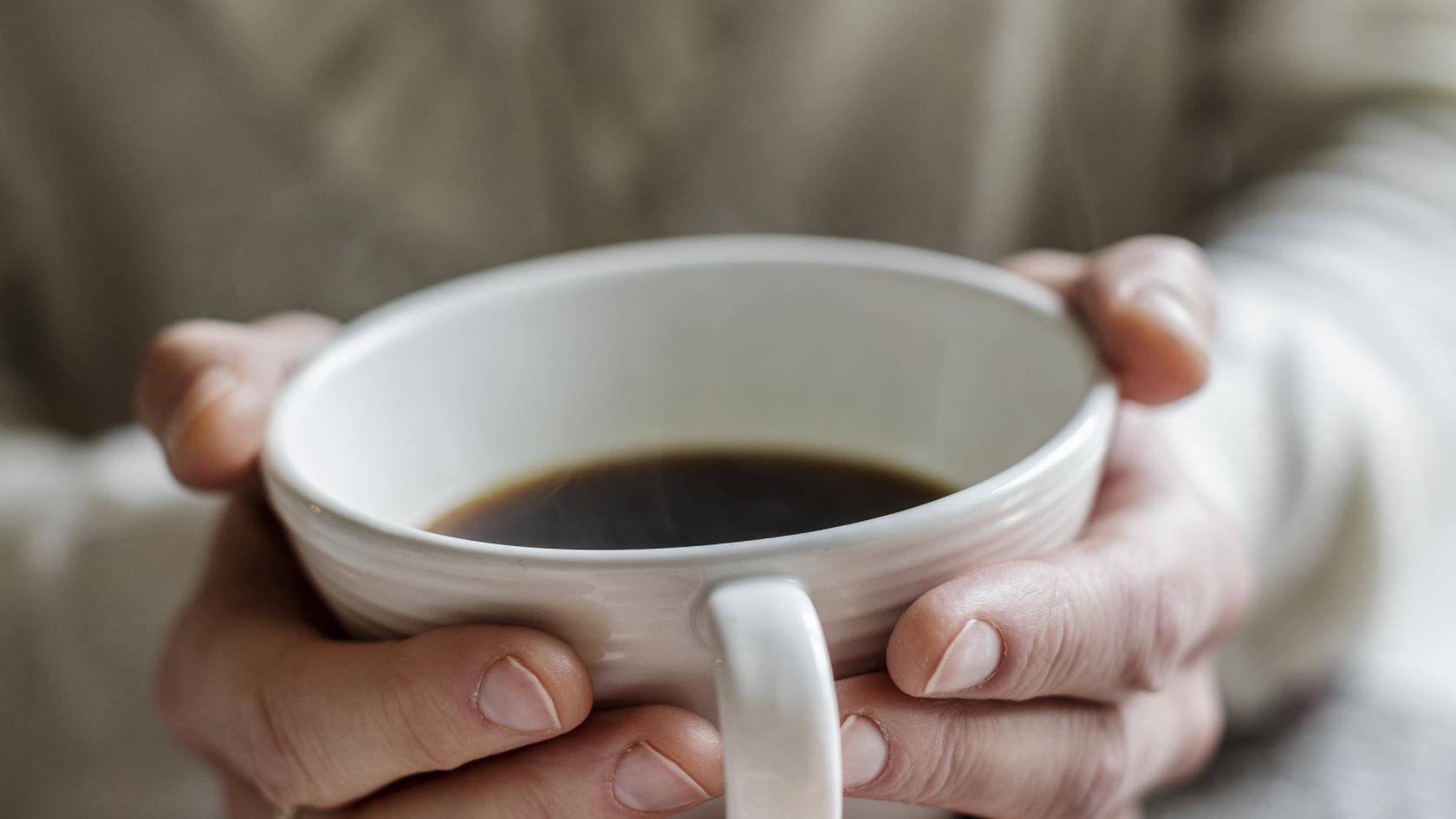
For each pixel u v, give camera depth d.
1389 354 0.65
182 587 0.54
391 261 0.78
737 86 0.77
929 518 0.33
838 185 0.83
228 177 0.77
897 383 0.42
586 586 0.33
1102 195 0.89
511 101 0.75
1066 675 0.36
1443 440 0.64
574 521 0.40
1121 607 0.36
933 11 0.80
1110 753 0.38
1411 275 0.70
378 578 0.34
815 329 0.43
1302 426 0.56
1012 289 0.40
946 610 0.33
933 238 0.85
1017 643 0.34
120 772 0.55
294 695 0.36
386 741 0.35
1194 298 0.40
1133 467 0.41
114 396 0.85
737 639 0.31
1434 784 0.50
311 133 0.75
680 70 0.76
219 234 0.78
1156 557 0.38
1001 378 0.40
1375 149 0.80
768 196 0.79
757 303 0.43
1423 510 0.64
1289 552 0.56
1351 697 0.58
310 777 0.36
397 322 0.41
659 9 0.74
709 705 0.34
